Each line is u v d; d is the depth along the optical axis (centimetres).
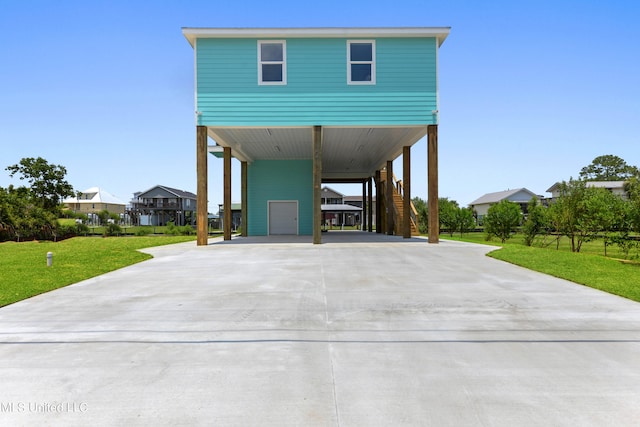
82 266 925
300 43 1408
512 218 2153
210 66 1398
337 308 525
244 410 265
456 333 423
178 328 443
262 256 1088
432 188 1419
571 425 246
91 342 398
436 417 256
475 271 817
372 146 1884
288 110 1405
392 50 1406
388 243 1480
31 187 3631
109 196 7956
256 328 441
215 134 1556
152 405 272
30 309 528
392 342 396
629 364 339
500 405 270
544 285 674
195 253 1186
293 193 2261
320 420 253
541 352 368
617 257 1517
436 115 1405
